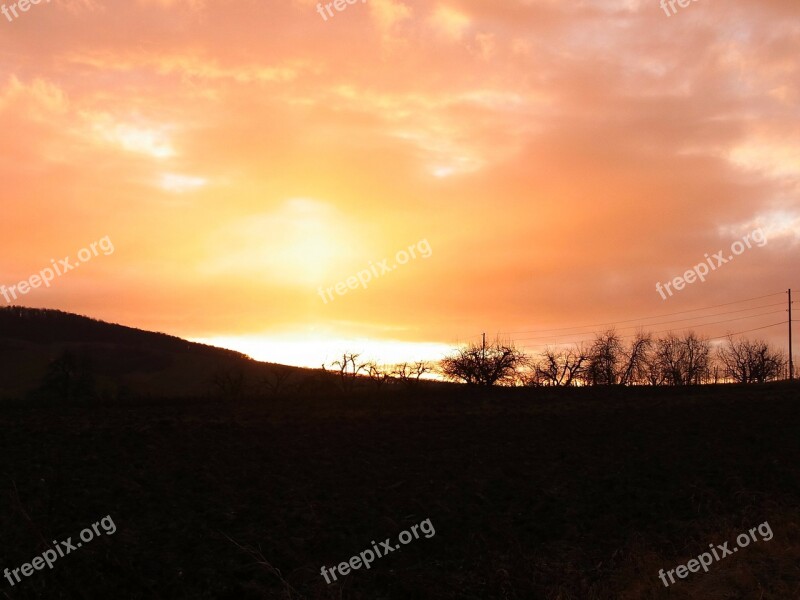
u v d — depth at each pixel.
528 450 30.86
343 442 31.66
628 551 16.66
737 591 14.03
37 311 123.94
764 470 25.91
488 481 24.97
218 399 46.44
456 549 17.59
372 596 14.84
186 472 24.41
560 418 40.34
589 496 23.06
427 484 24.27
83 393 66.56
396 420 38.62
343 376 67.69
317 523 19.38
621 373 90.50
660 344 98.38
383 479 24.91
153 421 34.25
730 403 46.22
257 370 96.81
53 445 27.47
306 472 25.55
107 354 103.81
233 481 23.66
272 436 32.31
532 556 16.91
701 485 23.80
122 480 22.66
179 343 118.00
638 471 26.64
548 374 83.31
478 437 34.03
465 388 59.28
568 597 14.09
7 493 20.14
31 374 88.12
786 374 95.94
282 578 15.14
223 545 17.17
